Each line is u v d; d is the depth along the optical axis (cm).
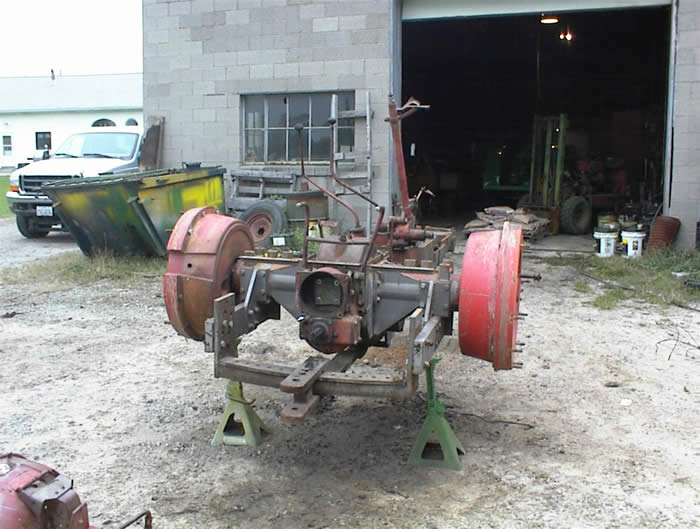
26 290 809
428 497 337
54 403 460
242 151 1192
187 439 406
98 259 934
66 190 885
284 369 342
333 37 1112
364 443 400
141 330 641
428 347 329
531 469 365
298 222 1039
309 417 439
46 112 3762
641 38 1770
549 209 1339
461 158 1983
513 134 1941
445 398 468
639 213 1241
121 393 480
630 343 594
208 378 510
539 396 472
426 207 1744
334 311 355
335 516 320
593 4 1040
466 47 1827
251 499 337
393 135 473
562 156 1372
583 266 952
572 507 327
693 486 347
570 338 609
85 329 644
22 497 184
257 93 1164
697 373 517
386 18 1087
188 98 1204
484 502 332
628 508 326
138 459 380
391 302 369
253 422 402
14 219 1642
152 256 961
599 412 444
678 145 991
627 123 1869
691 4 968
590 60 1942
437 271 372
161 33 1203
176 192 934
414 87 2055
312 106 1149
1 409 449
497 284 342
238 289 410
